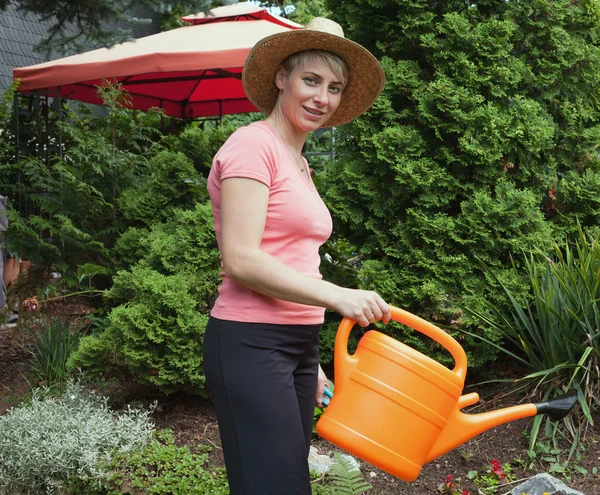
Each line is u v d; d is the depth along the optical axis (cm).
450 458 309
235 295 169
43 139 671
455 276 363
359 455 162
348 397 166
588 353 310
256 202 158
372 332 172
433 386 162
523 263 368
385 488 289
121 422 315
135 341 339
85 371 383
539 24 388
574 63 401
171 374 343
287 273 156
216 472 286
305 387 183
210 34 665
